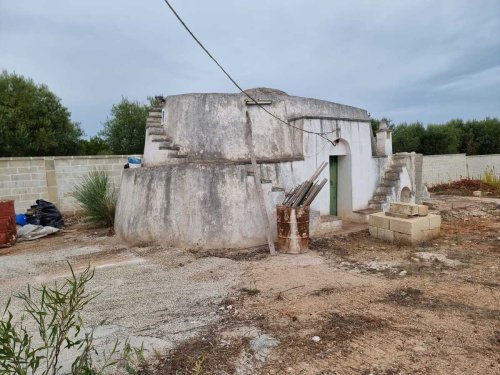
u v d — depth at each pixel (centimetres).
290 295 551
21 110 2212
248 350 397
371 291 560
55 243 1006
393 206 932
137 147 2586
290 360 377
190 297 562
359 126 1150
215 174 848
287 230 798
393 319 464
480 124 3114
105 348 403
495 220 1161
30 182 1358
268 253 799
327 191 1063
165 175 881
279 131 1009
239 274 660
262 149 979
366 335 424
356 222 1115
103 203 1173
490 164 2472
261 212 865
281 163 949
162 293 583
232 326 456
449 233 979
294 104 1036
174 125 968
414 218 891
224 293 572
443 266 684
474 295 538
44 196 1386
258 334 432
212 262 734
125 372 356
